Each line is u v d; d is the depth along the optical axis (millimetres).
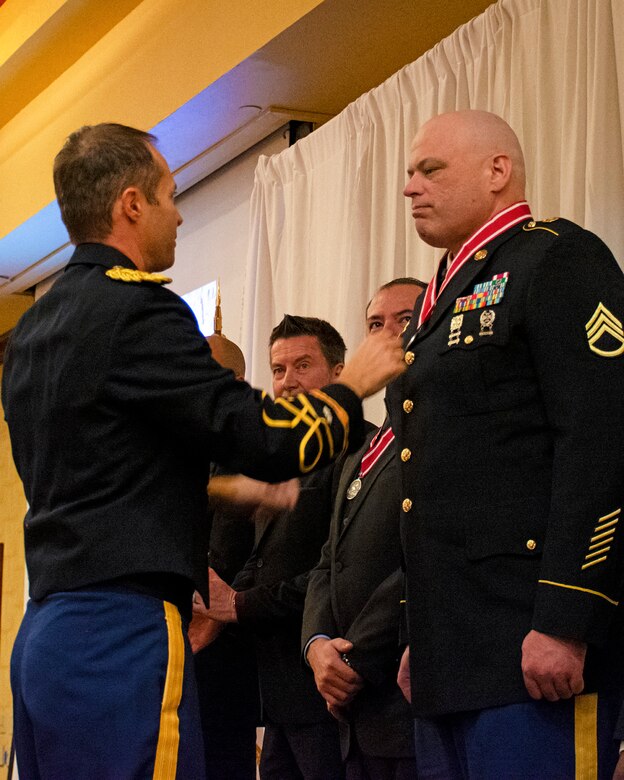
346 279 4543
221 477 2191
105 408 1818
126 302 1854
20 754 1843
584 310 1925
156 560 1783
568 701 1869
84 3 5672
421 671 1986
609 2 3479
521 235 2094
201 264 6031
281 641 2824
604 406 1867
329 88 5094
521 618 1895
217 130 5492
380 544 2516
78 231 2041
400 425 2141
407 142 4371
